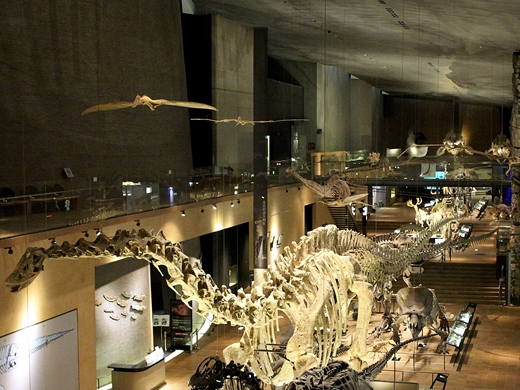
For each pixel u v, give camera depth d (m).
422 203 22.41
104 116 14.12
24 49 12.13
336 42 20.75
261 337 8.51
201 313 7.67
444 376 12.55
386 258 11.99
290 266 8.99
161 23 16.78
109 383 14.69
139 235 6.78
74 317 12.02
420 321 14.70
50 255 6.30
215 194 16.84
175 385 14.29
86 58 13.60
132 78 15.23
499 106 27.61
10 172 11.78
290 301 8.66
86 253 6.43
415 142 29.95
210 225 16.48
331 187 15.75
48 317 11.28
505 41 17.44
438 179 19.11
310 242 9.79
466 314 16.84
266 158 14.68
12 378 10.28
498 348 16.16
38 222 10.91
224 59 19.33
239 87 19.19
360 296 10.17
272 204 16.47
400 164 19.17
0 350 10.05
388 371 14.32
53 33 12.73
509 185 19.02
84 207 12.05
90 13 13.70
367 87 28.89
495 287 20.02
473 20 15.51
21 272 6.15
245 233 18.70
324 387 8.81
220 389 9.36
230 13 18.59
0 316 10.07
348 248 11.09
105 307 14.65
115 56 14.60
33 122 12.27
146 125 15.83
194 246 17.34
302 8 16.66
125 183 13.63
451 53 19.80
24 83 12.12
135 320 15.49
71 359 11.91
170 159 17.08
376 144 29.62
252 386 9.42
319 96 24.78
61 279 11.64
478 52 19.19
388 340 14.65
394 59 22.39
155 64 16.41
